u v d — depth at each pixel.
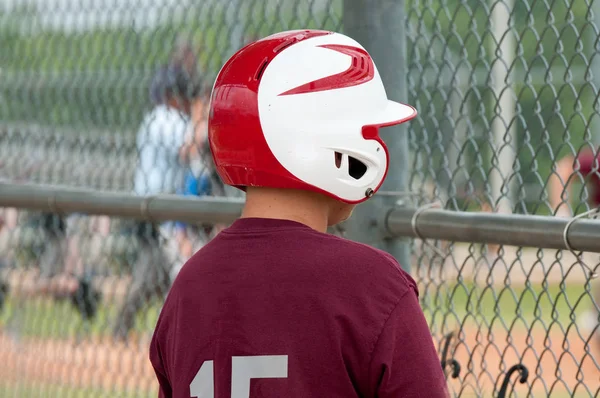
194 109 10.59
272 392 4.97
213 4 10.40
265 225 5.37
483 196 9.20
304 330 4.97
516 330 24.62
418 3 9.02
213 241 5.57
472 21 8.14
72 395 12.52
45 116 12.51
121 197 9.77
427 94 8.45
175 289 5.56
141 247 11.38
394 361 4.90
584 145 7.27
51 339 13.31
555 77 31.05
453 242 7.79
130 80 11.25
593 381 18.72
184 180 10.49
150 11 11.04
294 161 5.29
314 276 5.05
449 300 7.98
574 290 30.05
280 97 5.28
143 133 11.19
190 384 5.28
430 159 8.34
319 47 5.43
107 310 12.30
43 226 12.75
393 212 7.66
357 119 5.41
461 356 11.77
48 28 12.32
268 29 10.31
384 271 5.06
